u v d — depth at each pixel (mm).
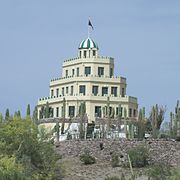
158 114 134375
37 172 96062
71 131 149750
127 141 121000
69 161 116938
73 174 107250
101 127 150500
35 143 100188
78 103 182875
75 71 194500
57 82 195250
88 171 109375
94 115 182375
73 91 188375
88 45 196125
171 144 117250
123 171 107438
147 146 117438
